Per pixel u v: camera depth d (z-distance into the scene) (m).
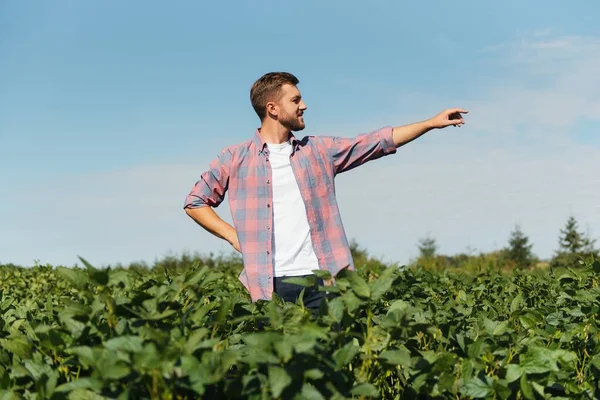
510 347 3.41
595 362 3.59
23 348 3.20
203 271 3.33
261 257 5.13
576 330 3.94
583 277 5.52
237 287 7.29
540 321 4.09
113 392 2.77
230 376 3.08
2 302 4.61
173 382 2.66
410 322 3.13
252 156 5.28
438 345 3.68
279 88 5.21
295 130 5.32
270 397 2.73
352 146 5.32
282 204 5.19
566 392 3.33
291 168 5.23
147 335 2.84
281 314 3.08
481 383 3.15
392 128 5.33
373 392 2.91
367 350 3.13
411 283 5.60
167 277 5.22
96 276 2.99
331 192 5.29
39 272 10.20
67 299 3.74
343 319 3.13
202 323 3.40
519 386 3.24
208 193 5.42
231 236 5.37
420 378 3.23
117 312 3.15
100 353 2.75
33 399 3.02
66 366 3.13
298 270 5.09
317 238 5.17
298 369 2.72
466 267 14.33
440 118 5.23
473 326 3.99
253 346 2.75
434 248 23.23
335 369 2.87
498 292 6.08
